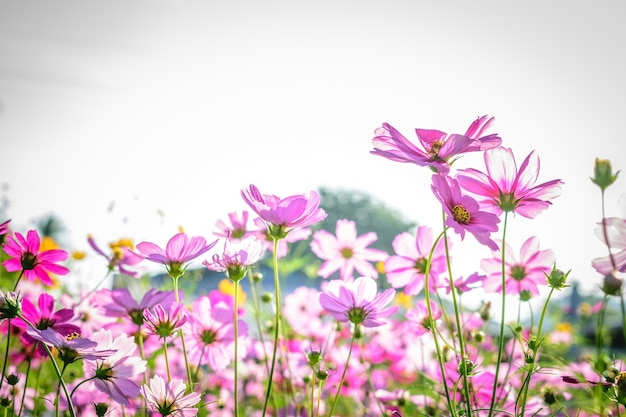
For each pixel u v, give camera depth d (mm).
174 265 734
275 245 699
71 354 674
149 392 702
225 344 875
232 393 1184
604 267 636
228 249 719
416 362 1234
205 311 875
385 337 1232
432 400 1010
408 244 903
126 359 722
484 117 699
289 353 1121
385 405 1037
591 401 771
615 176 629
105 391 710
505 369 978
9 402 806
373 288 760
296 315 1340
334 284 766
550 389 862
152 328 731
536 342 717
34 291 1237
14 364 1068
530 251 848
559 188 683
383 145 698
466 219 671
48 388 1057
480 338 996
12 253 798
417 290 906
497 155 692
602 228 632
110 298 832
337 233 1114
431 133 685
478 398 827
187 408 706
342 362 1165
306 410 1062
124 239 1541
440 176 673
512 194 687
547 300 715
